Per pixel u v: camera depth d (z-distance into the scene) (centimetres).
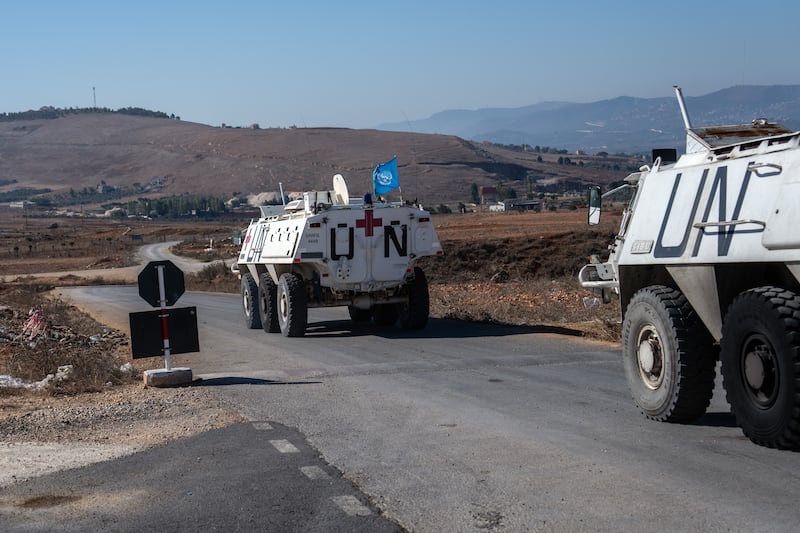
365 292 1814
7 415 971
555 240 4984
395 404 986
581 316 1922
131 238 16050
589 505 585
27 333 1959
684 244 781
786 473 630
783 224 651
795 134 679
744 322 680
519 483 644
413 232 1795
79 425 917
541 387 1064
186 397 1067
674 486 616
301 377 1219
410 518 575
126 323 2533
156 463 742
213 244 11938
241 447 793
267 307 1944
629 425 825
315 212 1753
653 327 834
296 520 578
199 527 571
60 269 8406
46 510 618
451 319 2020
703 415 857
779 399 650
